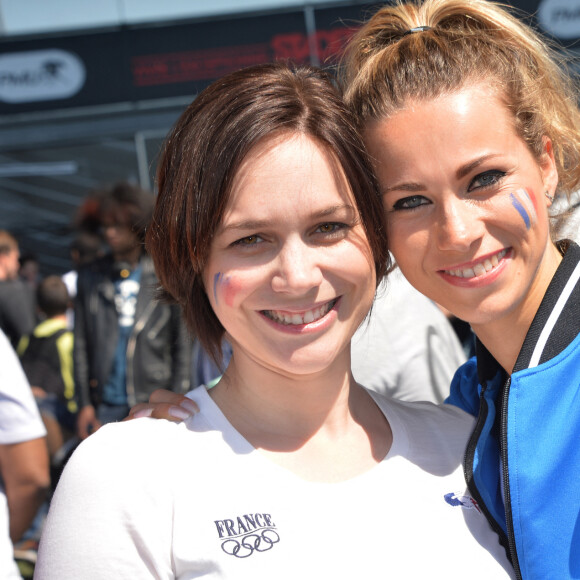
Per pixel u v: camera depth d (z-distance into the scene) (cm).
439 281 146
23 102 676
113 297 411
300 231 129
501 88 142
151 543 123
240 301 133
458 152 138
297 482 131
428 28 153
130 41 659
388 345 204
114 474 126
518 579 136
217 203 128
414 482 138
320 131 128
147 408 144
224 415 140
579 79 170
